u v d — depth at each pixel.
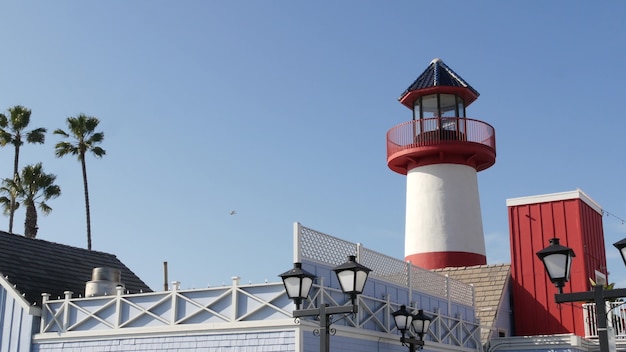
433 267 27.36
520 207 26.17
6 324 17.95
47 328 17.44
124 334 16.03
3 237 20.80
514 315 25.17
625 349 20.92
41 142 47.41
